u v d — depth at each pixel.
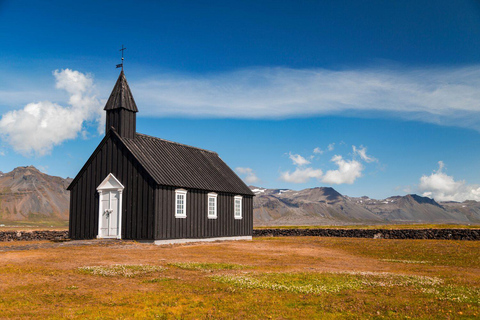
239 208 46.50
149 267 21.22
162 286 17.27
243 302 14.99
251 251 31.62
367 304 14.78
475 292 16.45
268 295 15.98
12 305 14.14
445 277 20.16
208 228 41.00
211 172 45.53
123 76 40.16
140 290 16.58
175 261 24.27
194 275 19.69
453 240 42.03
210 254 28.88
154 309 14.12
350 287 17.30
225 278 18.67
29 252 26.16
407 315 13.45
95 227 37.88
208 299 15.35
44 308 13.98
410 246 35.66
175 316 13.45
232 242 40.19
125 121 38.84
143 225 35.12
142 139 40.97
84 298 15.27
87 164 39.38
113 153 37.97
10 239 42.06
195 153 47.81
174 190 36.97
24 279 17.66
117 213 36.75
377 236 47.53
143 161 36.59
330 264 25.12
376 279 19.11
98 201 38.09
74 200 39.62
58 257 24.09
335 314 13.68
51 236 45.06
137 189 36.00
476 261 26.98
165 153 41.84
